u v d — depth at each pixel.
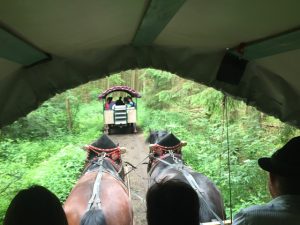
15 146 12.20
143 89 27.73
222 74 3.11
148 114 21.86
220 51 3.09
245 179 7.64
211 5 2.12
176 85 19.34
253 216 1.77
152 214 1.50
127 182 7.23
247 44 2.81
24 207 1.60
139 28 2.38
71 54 2.90
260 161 1.91
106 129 19.23
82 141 15.16
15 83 2.98
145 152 14.70
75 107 20.83
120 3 1.98
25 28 2.18
